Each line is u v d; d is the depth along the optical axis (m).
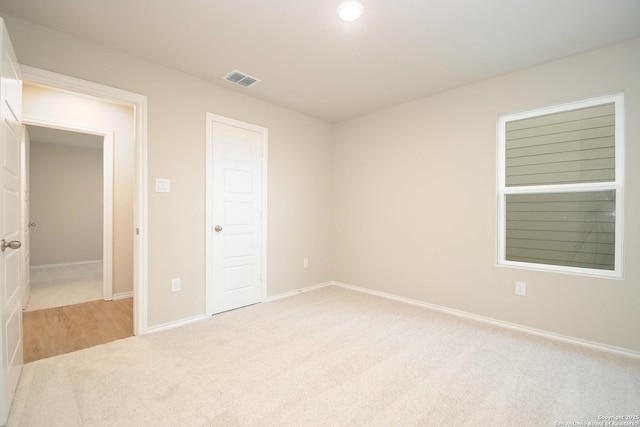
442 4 1.93
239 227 3.43
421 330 2.81
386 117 3.91
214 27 2.21
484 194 3.07
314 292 4.14
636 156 2.33
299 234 4.13
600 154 2.57
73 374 2.03
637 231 2.33
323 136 4.44
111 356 2.28
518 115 2.92
